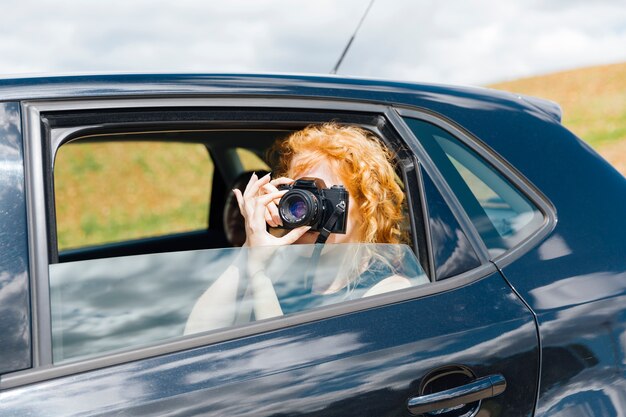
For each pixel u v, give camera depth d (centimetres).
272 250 151
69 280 129
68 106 136
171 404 120
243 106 152
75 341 125
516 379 144
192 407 120
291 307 144
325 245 155
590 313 154
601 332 154
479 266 153
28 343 117
